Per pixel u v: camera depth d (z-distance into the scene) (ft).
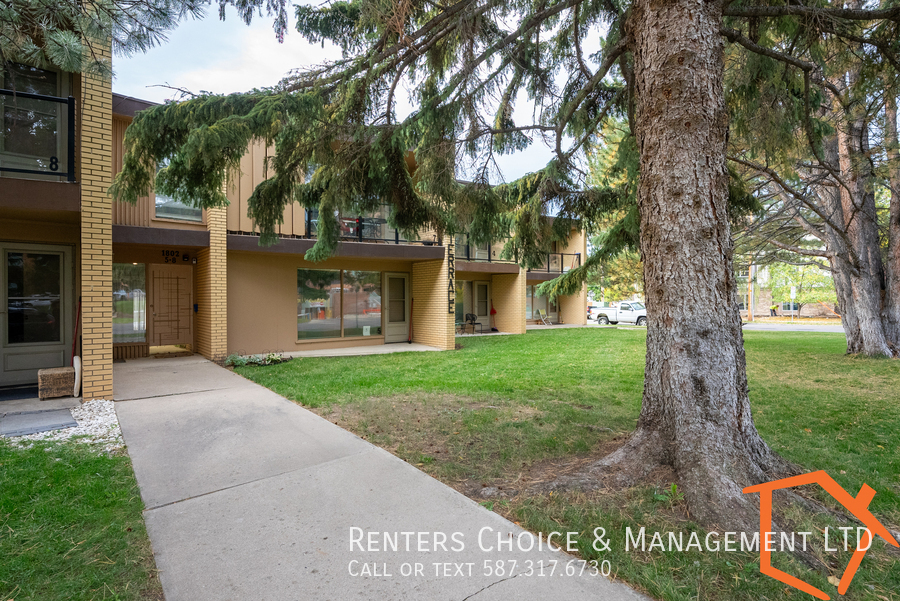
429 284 46.03
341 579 7.73
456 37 16.30
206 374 27.78
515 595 7.29
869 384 25.81
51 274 23.85
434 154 18.30
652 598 7.25
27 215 20.93
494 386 24.89
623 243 20.25
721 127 11.36
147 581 7.75
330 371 29.73
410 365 32.83
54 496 10.80
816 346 46.11
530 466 13.16
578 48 18.71
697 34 11.28
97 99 19.81
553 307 80.43
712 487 9.97
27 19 12.11
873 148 26.81
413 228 22.47
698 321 11.06
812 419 18.54
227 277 36.94
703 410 10.85
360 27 16.43
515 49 17.16
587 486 10.82
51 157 19.01
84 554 8.50
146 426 16.75
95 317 20.34
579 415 18.94
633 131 18.12
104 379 20.63
